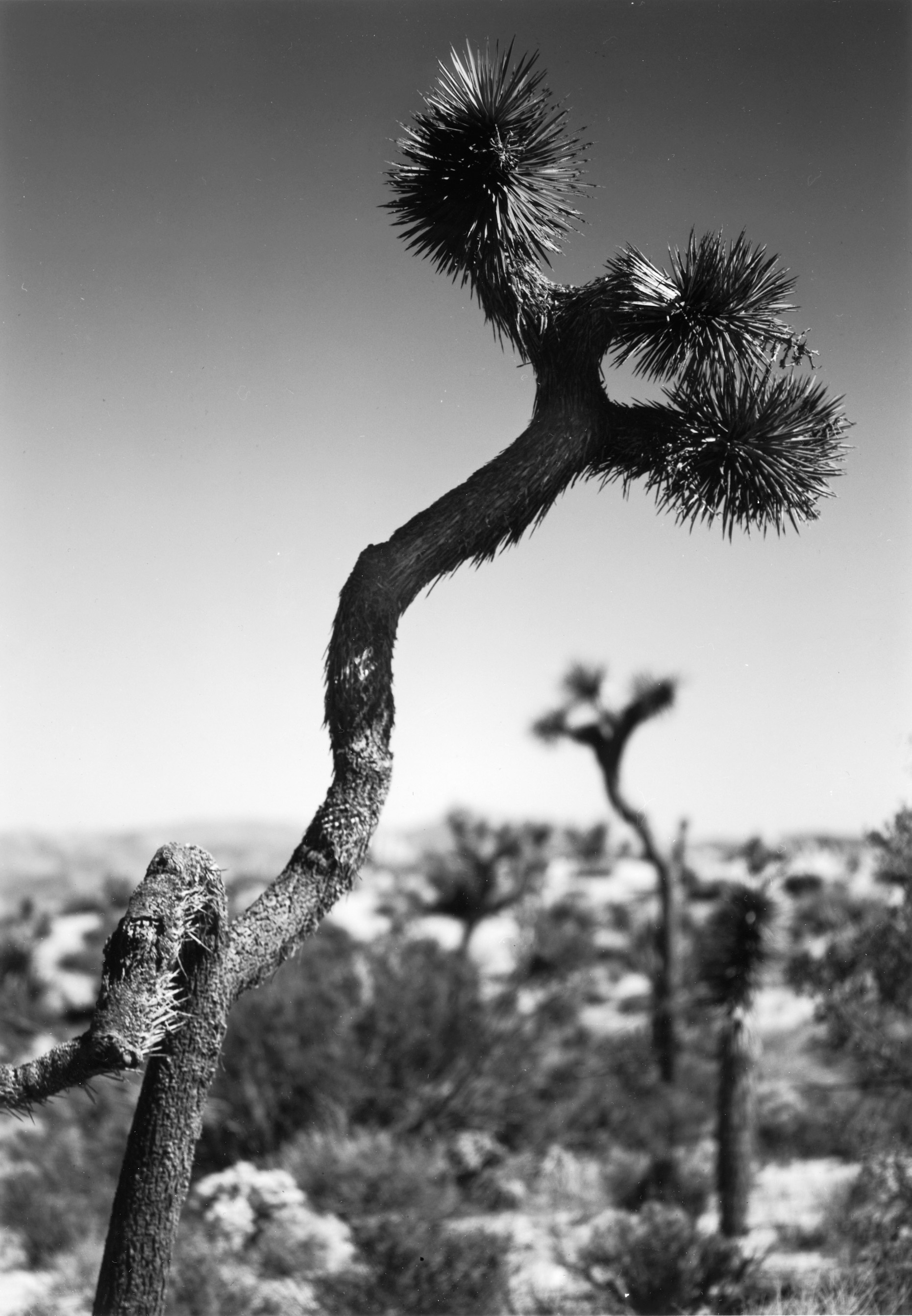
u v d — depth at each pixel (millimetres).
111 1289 3080
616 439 3918
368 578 3492
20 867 58250
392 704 3445
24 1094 3096
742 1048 10266
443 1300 8453
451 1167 11992
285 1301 8492
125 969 3098
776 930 10414
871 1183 9336
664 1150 12656
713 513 4027
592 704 17094
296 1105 12086
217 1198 9570
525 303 3928
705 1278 8406
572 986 15055
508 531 3705
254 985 3242
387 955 14641
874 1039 9773
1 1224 11008
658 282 3973
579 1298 8555
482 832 19578
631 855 31016
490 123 3947
